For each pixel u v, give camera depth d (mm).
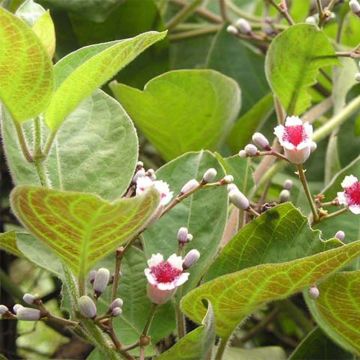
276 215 253
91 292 252
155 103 324
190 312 243
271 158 323
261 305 244
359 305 252
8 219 403
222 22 414
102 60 211
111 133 249
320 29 303
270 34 370
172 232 262
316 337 282
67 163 245
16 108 215
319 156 376
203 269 255
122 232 212
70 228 210
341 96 356
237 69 403
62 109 220
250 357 285
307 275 230
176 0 425
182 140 336
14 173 234
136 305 262
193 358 226
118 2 355
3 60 204
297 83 313
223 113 328
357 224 278
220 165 268
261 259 255
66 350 378
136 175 245
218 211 262
